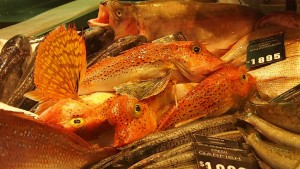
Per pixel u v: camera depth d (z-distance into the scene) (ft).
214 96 2.77
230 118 2.61
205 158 2.32
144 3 3.62
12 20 6.66
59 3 7.51
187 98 2.75
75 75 2.58
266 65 3.25
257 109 2.58
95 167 2.37
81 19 5.52
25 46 3.90
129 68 2.98
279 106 2.46
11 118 2.17
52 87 2.53
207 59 2.93
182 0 3.72
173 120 2.71
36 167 2.24
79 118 2.61
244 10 3.72
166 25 3.67
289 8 3.92
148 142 2.46
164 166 2.33
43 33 4.84
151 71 2.96
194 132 2.52
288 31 3.39
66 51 2.50
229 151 2.38
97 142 2.69
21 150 2.18
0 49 4.25
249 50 3.38
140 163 2.35
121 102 2.62
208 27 3.71
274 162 2.29
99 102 2.81
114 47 3.52
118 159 2.40
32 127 2.23
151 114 2.66
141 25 3.60
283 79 3.13
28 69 3.54
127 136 2.52
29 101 3.22
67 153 2.33
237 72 2.86
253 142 2.41
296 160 2.24
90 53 3.71
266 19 3.59
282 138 2.37
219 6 3.71
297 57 3.18
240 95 2.82
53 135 2.30
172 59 2.94
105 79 2.98
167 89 2.85
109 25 3.53
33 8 7.25
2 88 3.55
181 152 2.38
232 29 3.69
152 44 3.09
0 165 2.12
